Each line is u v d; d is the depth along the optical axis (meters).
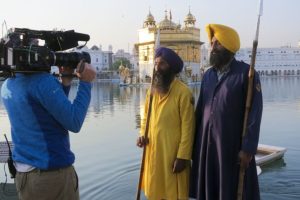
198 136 3.86
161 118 3.98
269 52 111.69
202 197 3.76
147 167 4.11
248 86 3.51
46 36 3.13
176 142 3.94
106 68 111.19
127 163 7.97
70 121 2.88
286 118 15.18
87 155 8.88
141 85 52.41
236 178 3.60
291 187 6.27
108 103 24.88
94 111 19.86
